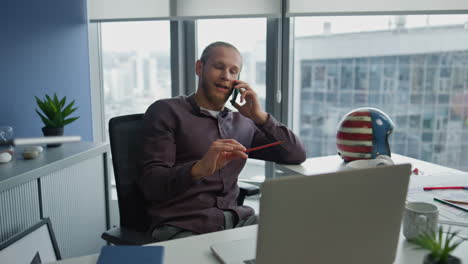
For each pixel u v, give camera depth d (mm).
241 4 2385
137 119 1552
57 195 1731
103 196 2133
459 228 1025
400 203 739
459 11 2168
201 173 1267
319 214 675
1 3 2016
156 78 2764
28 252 1471
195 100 1588
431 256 704
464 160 2535
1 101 2031
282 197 642
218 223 1441
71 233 1844
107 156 2119
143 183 1392
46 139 629
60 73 2404
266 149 1712
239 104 1658
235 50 1580
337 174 672
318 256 699
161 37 2695
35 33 2219
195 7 2436
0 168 1536
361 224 713
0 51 2014
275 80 2562
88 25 2619
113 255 815
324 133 2777
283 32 2496
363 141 1617
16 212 1480
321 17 2465
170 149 1473
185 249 930
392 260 775
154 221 1411
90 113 2682
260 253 672
